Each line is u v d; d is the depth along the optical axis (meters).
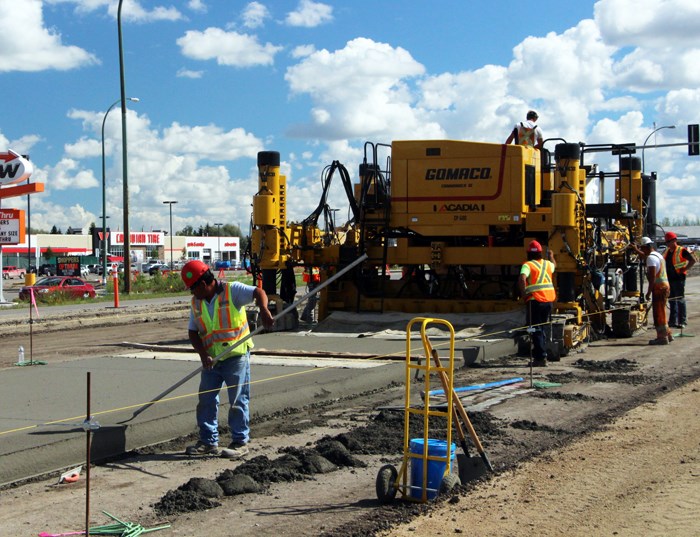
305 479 6.95
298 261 17.73
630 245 18.98
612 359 14.09
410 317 16.55
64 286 38.31
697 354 14.70
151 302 32.41
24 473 6.92
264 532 5.62
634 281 20.53
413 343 14.36
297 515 5.98
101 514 6.04
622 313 17.33
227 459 7.66
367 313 17.20
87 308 28.98
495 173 16.23
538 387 11.22
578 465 7.17
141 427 8.04
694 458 7.36
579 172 15.83
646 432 8.46
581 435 8.38
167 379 10.55
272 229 16.92
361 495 6.47
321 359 12.79
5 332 21.64
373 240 17.80
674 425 8.77
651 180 22.59
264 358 12.95
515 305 16.44
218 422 8.91
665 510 5.87
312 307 19.34
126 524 5.73
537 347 13.19
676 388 11.14
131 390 9.75
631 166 20.27
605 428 8.70
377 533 5.51
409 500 6.27
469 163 16.41
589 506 6.01
